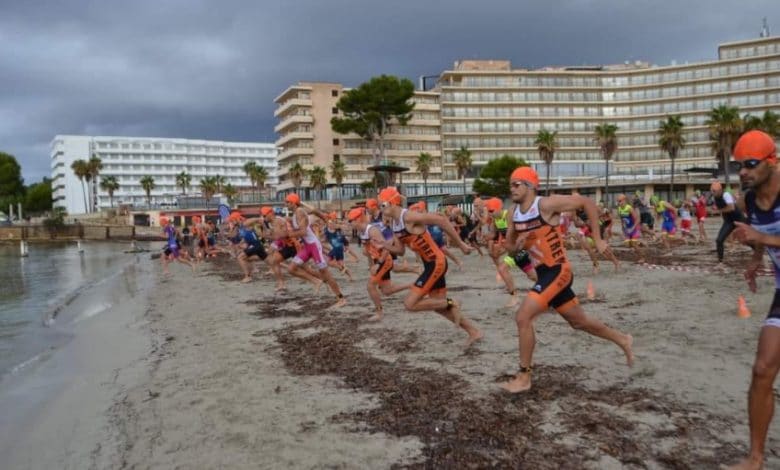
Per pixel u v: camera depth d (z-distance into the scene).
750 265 4.46
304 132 86.00
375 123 80.25
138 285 17.53
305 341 7.70
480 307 9.45
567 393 5.00
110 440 4.72
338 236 15.59
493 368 5.86
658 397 4.81
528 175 4.92
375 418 4.71
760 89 84.88
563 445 4.01
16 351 8.77
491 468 3.74
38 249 56.41
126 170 135.50
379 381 5.68
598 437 4.11
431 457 3.95
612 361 5.89
